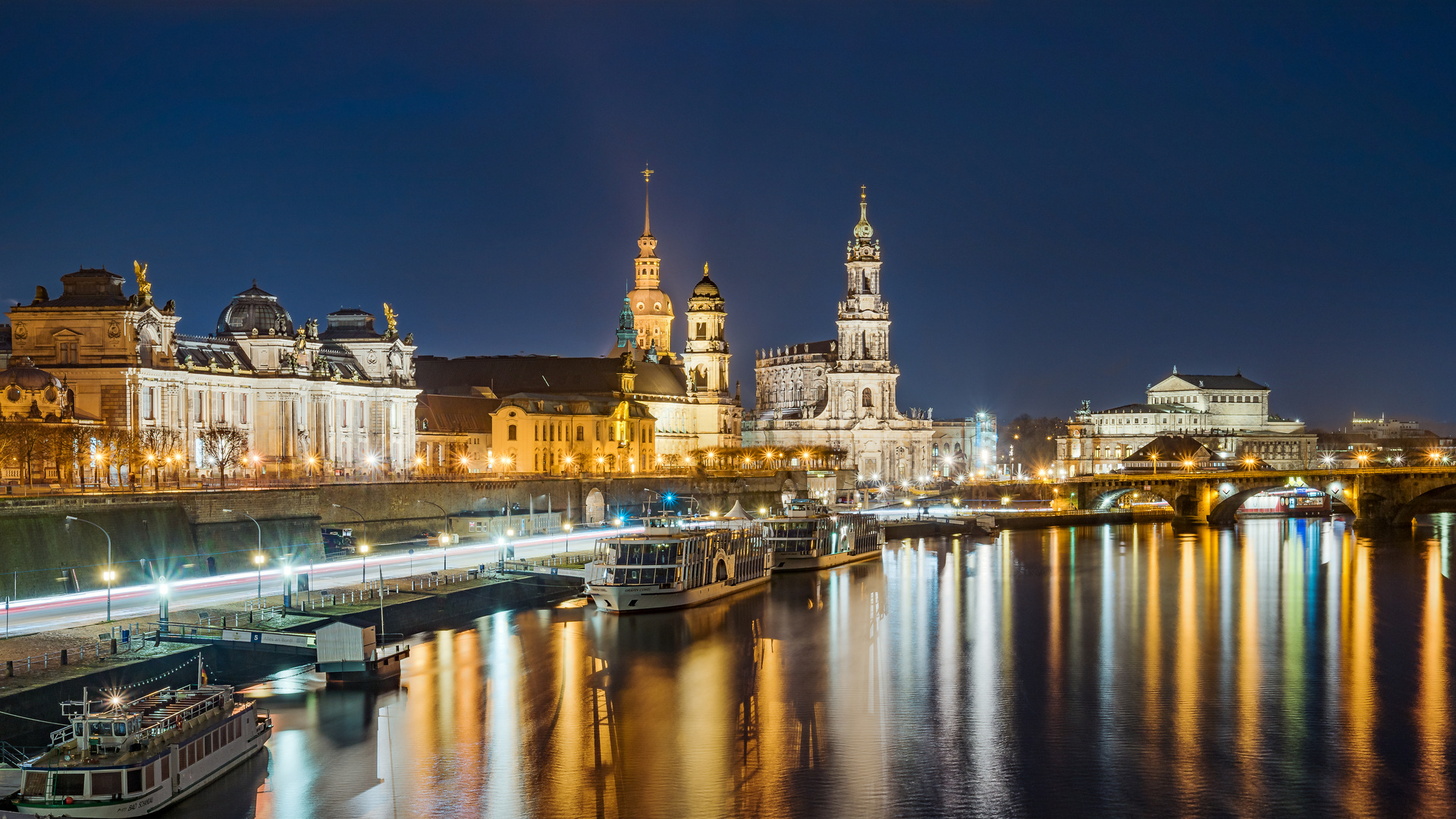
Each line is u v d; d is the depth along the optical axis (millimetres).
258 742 107500
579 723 118375
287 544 190625
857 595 198625
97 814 89438
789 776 104500
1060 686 134125
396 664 132000
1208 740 114688
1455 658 147750
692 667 141250
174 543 170125
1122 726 118938
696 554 186750
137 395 198750
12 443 171875
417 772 104188
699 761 108062
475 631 160125
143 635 125938
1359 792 101625
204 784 98688
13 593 146625
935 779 104000
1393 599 192750
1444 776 105312
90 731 93312
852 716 121875
